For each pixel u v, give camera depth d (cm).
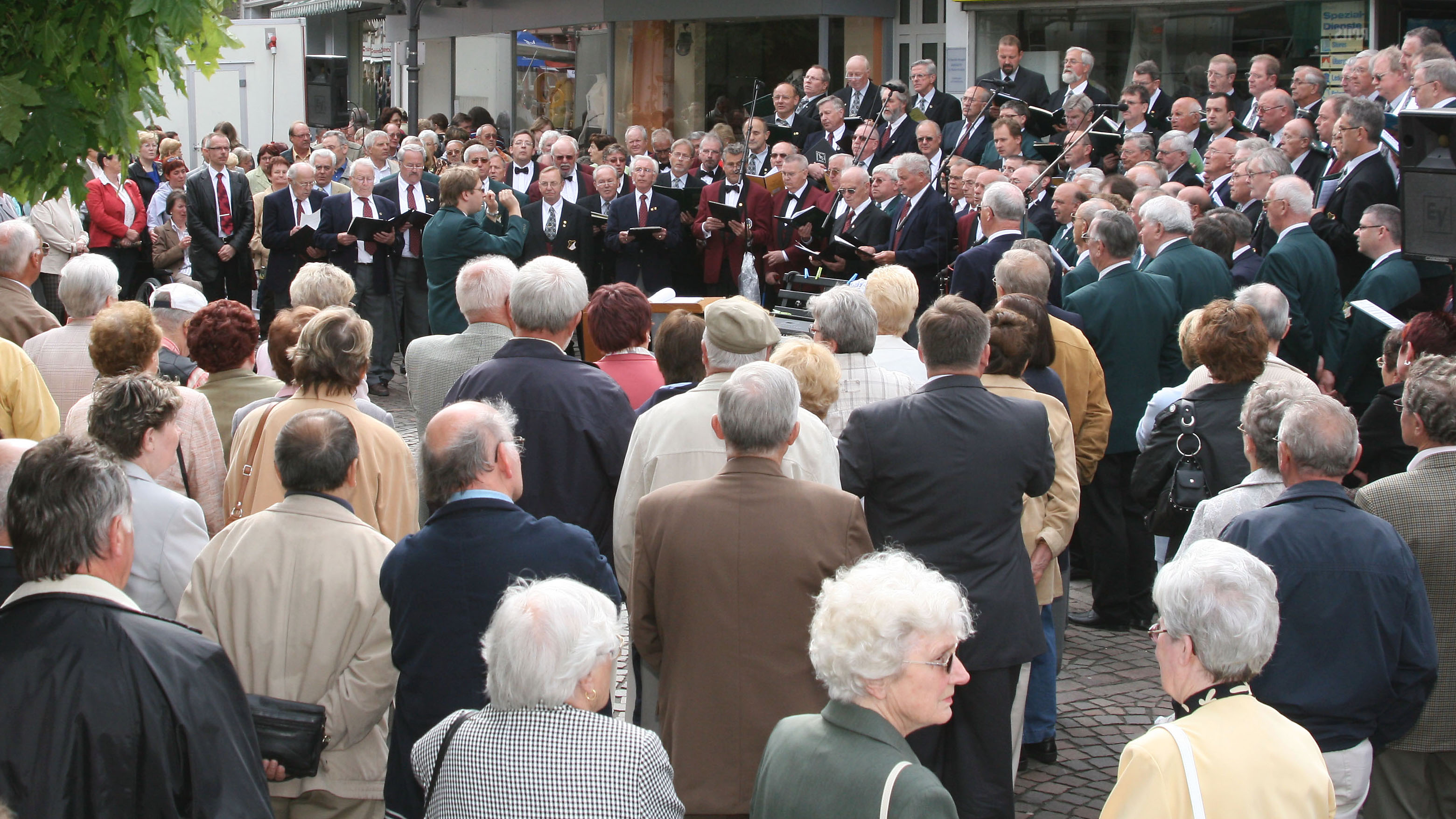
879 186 959
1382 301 680
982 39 1446
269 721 322
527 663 255
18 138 359
